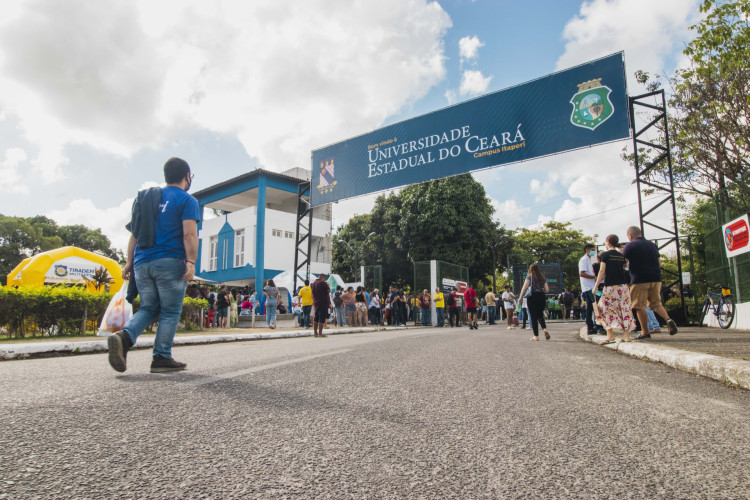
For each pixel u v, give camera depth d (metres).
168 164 4.16
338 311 19.08
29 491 1.38
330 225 32.94
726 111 10.42
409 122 16.61
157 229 3.93
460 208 30.19
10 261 41.56
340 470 1.66
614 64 12.79
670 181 11.55
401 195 35.41
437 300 21.08
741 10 8.01
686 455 1.91
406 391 3.20
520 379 3.85
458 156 15.36
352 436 2.09
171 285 3.90
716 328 10.25
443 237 30.14
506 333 11.89
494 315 22.20
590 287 9.21
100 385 3.14
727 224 10.61
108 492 1.40
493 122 14.72
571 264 43.97
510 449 1.95
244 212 29.89
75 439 1.92
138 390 2.96
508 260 35.38
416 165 16.27
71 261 16.94
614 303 6.94
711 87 10.69
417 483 1.56
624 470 1.72
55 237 45.84
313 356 5.33
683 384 3.76
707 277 12.94
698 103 11.31
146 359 5.04
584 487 1.55
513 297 15.15
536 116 13.90
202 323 14.69
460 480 1.59
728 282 10.84
